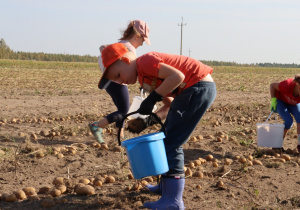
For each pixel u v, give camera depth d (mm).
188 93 2951
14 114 9070
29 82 20297
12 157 4980
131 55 3041
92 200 3434
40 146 5637
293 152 5719
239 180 4191
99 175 4348
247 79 29281
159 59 2852
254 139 6742
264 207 3402
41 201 3391
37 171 4539
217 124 8102
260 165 4883
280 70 74688
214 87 3051
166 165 2990
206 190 3811
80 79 24438
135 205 3262
